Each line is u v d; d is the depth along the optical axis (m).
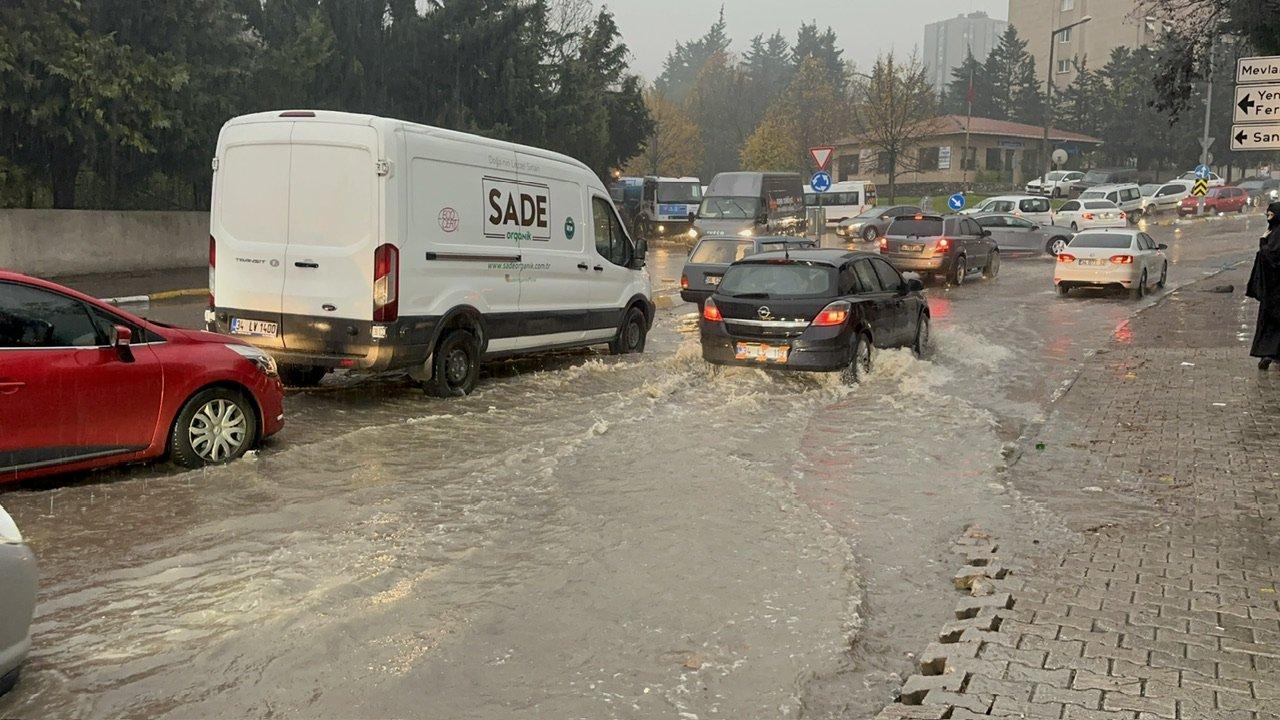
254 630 4.72
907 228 26.16
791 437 8.99
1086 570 5.57
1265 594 5.18
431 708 4.04
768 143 62.38
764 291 11.56
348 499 6.88
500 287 11.19
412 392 10.95
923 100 58.16
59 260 21.95
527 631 4.78
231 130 10.15
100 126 21.31
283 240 9.92
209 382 7.63
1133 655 4.43
